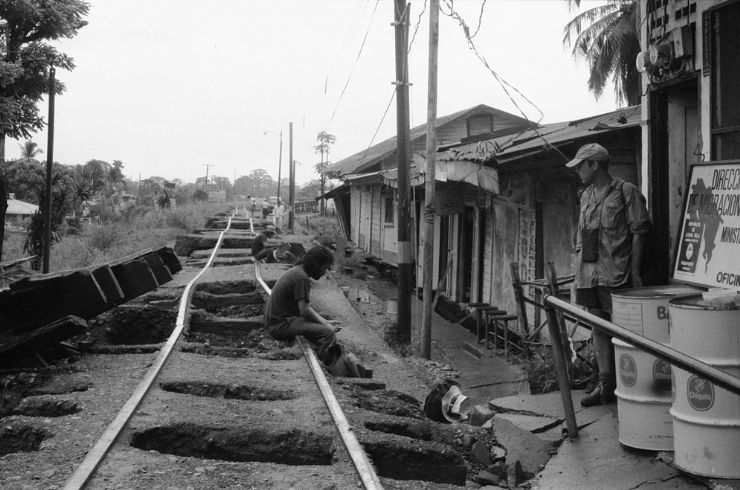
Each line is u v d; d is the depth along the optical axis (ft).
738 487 14.08
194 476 15.85
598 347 20.34
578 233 20.44
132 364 26.66
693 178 19.76
